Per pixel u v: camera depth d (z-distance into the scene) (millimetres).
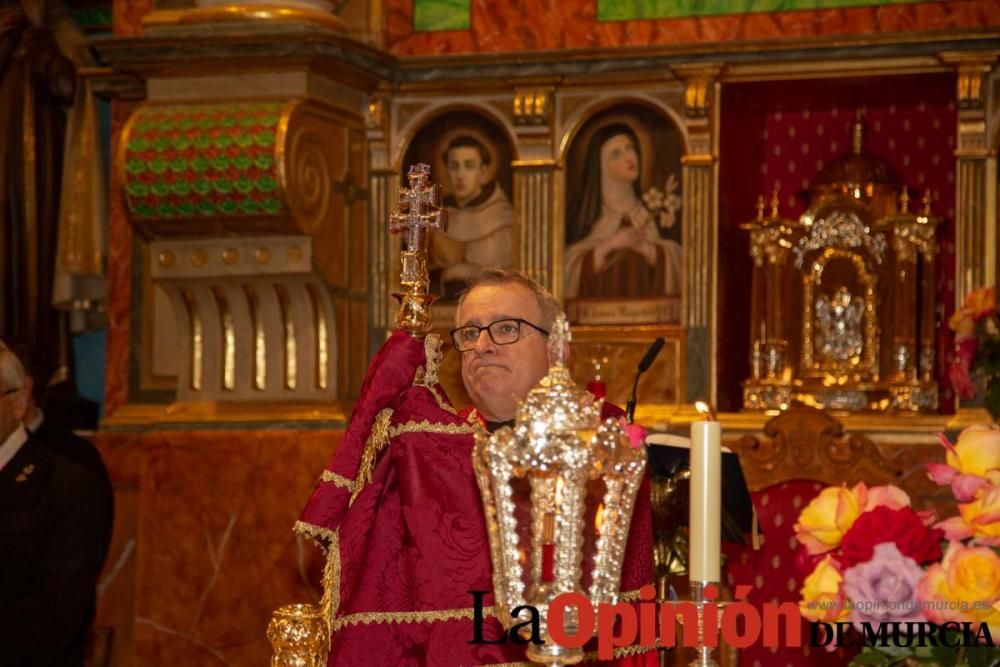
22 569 6703
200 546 8016
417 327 4262
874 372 7793
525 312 4191
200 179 7652
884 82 8023
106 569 8305
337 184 8141
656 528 5078
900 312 7770
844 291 7863
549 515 2875
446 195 8383
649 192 8117
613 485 2941
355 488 4258
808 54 7863
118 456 8305
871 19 7832
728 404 8164
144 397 8523
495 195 8328
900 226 7762
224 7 7832
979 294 6242
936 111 8477
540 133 8172
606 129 8195
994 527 2959
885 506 3068
